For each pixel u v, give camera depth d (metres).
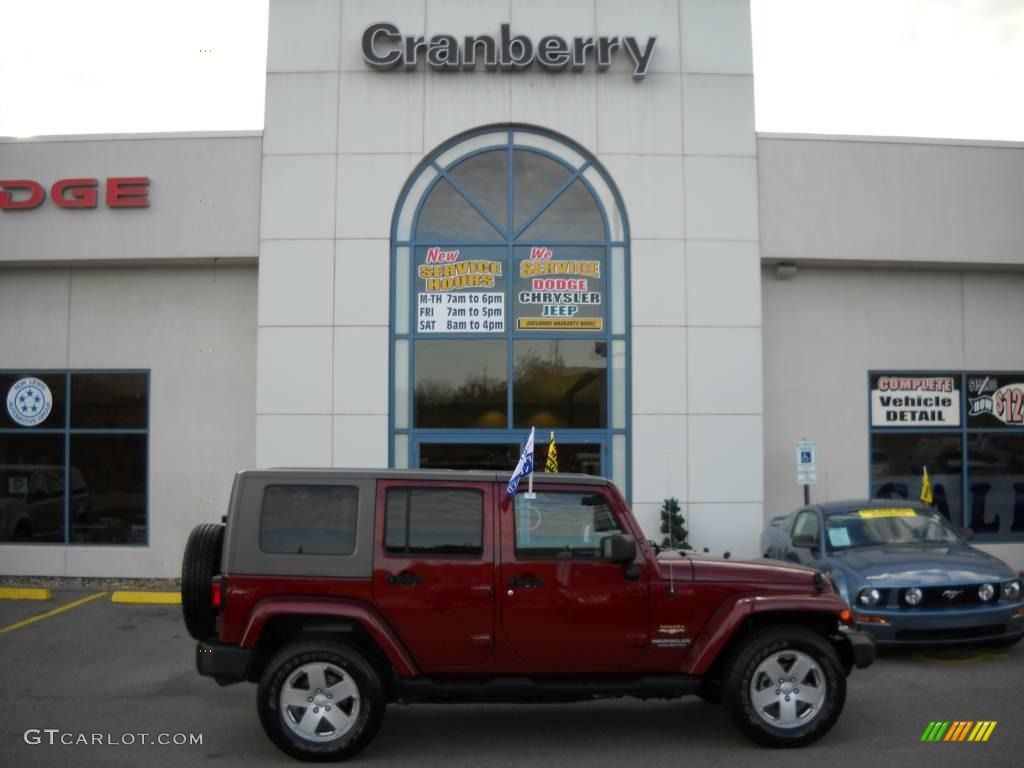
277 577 7.13
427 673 7.22
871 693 8.93
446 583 7.19
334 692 7.09
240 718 8.30
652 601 7.30
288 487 7.31
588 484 7.45
